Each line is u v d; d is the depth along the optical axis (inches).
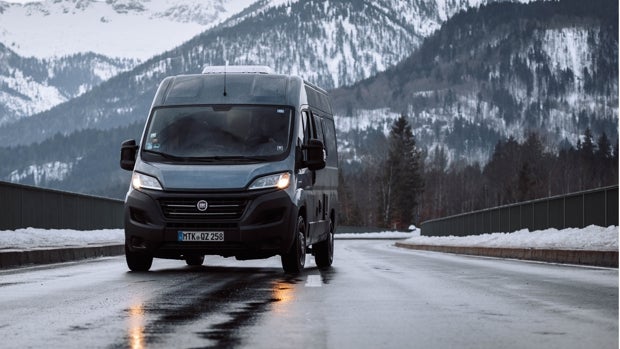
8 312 315.6
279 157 546.3
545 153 6304.1
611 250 712.4
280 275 530.9
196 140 553.0
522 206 1248.8
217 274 538.3
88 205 1100.5
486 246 1166.3
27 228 862.5
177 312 316.2
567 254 823.1
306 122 593.0
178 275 525.3
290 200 535.2
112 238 1045.8
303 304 348.2
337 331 270.1
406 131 5398.6
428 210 6392.7
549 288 436.5
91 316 303.7
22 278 493.7
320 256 658.8
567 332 270.4
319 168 564.1
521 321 297.4
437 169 6835.6
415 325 285.7
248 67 642.2
